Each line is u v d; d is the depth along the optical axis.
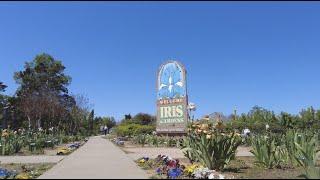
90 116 93.25
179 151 27.45
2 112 68.06
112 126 113.62
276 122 55.28
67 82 83.88
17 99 73.12
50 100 68.12
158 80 37.22
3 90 73.38
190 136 17.80
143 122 74.25
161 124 36.84
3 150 24.81
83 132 75.94
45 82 80.69
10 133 31.33
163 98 36.66
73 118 73.94
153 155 23.28
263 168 16.00
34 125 63.97
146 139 38.84
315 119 56.50
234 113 61.41
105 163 17.20
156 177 12.65
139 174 13.23
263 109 64.62
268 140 18.09
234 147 15.48
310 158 14.93
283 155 17.02
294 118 55.50
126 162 17.70
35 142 29.66
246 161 19.17
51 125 65.50
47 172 13.91
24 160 20.27
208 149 15.09
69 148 30.16
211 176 12.52
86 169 14.76
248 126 47.53
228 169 15.77
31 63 81.88
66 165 16.34
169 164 15.66
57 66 82.56
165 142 35.06
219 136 15.60
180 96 35.06
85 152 25.25
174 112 35.47
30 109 64.75
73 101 82.62
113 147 32.38
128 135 57.09
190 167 13.77
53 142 34.50
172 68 35.88
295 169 15.61
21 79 80.00
